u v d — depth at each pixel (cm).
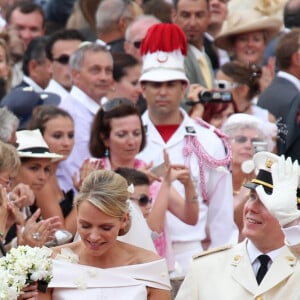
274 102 4550
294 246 2839
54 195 3772
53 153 3906
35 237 3303
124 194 2889
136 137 3900
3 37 5044
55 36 4847
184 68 4466
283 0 5266
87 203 2862
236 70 4538
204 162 3981
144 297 2950
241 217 3972
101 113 3922
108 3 5084
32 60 4872
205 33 5138
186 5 4975
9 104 4291
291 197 2845
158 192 3734
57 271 2931
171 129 4025
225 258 2984
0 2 5597
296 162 2894
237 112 4425
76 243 2997
